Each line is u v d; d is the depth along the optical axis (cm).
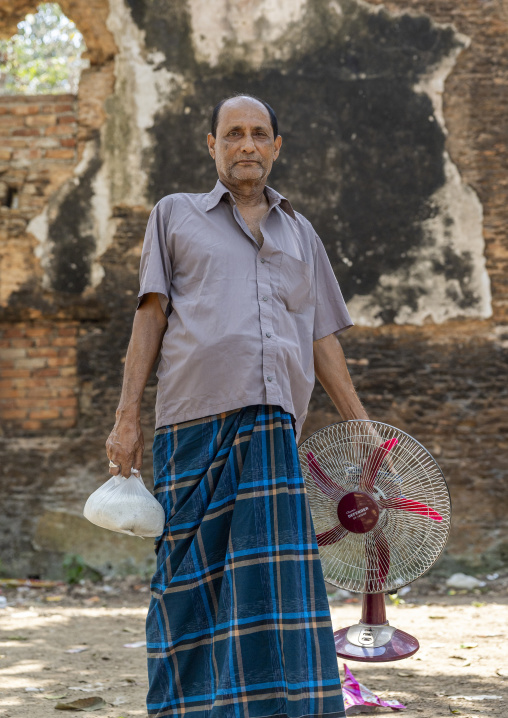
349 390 279
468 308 676
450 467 673
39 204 694
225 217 250
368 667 366
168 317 251
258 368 234
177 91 693
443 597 604
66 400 697
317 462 284
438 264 680
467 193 682
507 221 680
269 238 247
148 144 692
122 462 238
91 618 521
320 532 285
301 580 223
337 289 278
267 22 693
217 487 229
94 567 666
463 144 684
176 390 240
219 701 212
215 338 235
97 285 689
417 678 342
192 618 225
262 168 254
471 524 666
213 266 241
